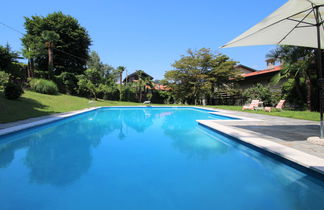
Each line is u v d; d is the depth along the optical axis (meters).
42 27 25.70
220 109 15.14
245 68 31.31
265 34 4.66
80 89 23.41
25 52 23.25
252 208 1.95
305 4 3.55
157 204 2.01
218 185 2.48
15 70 17.61
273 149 3.43
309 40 5.07
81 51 29.70
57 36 22.14
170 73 24.92
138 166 3.18
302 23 4.32
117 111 15.77
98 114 13.29
